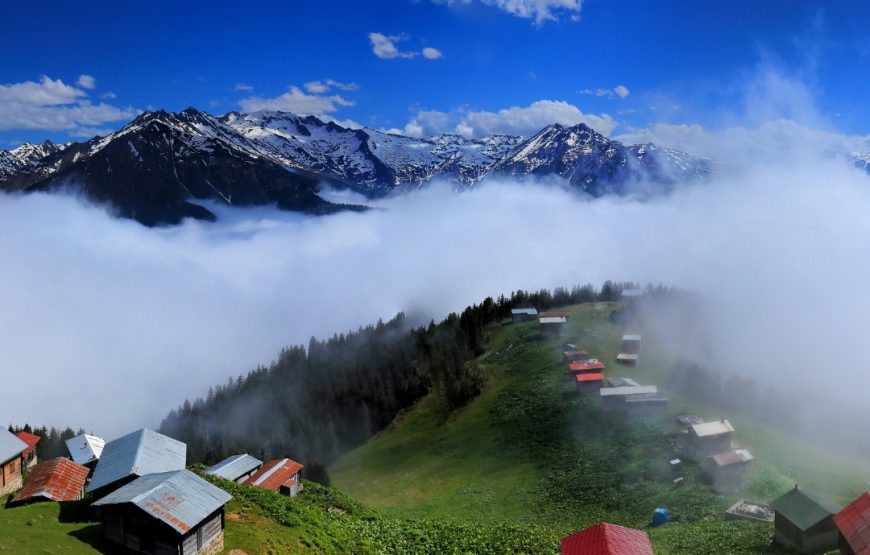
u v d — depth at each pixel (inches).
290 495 3102.9
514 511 3437.5
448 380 6156.5
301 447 5841.5
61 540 1630.2
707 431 3425.2
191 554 1598.2
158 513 1569.9
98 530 1726.1
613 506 3196.4
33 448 3289.9
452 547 2222.0
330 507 2829.7
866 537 1776.6
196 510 1626.5
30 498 2132.1
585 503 3309.5
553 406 4714.6
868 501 1893.5
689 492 3090.6
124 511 1624.0
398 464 4845.0
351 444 5831.7
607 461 3703.3
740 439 3627.0
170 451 2290.8
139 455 2156.7
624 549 1781.5
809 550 2037.4
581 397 4697.3
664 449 3646.7
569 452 3993.6
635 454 3681.1
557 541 2336.4
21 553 1512.1
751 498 2874.0
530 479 3814.0
